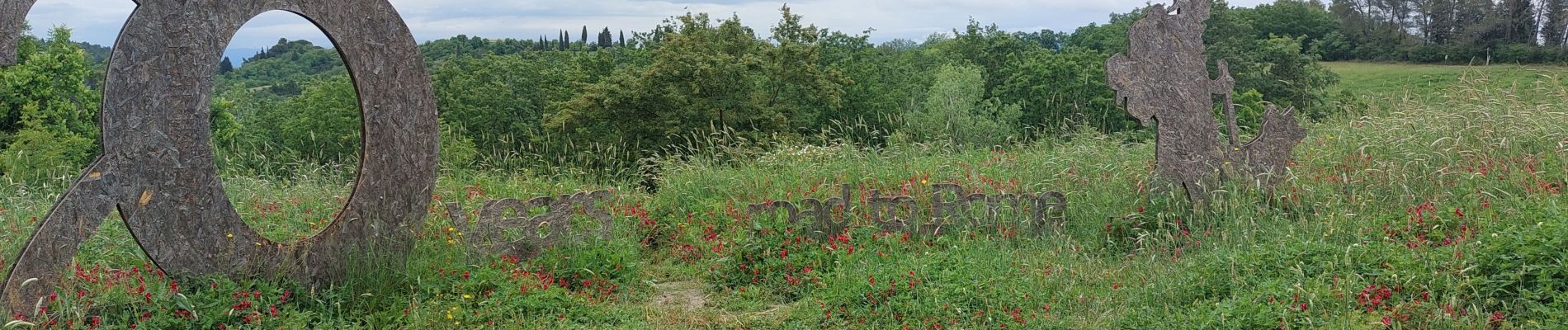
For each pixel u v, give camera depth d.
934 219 7.52
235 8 5.33
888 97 32.78
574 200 7.24
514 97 34.91
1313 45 39.88
